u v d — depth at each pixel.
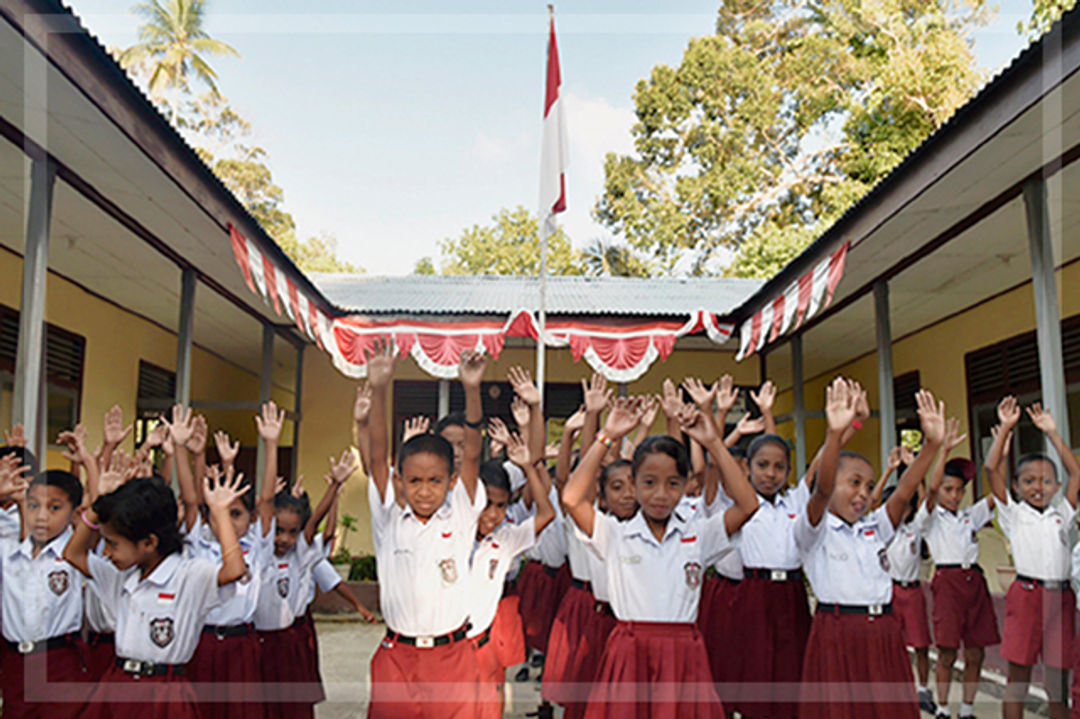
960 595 3.90
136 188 4.18
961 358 6.65
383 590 2.50
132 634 2.38
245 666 2.96
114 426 3.04
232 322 7.34
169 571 2.40
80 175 4.01
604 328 6.79
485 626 2.91
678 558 2.53
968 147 3.59
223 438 3.16
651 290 8.02
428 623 2.44
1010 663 3.62
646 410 3.22
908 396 7.54
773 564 3.26
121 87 3.25
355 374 6.45
